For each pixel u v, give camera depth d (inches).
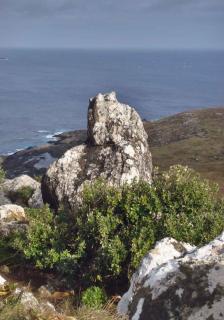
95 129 984.9
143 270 394.6
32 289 592.7
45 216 743.7
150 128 6181.1
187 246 444.1
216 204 728.3
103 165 932.6
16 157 4717.0
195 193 682.8
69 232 698.8
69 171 931.3
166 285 290.7
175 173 722.2
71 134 5935.0
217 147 4977.9
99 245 645.9
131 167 920.3
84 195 721.6
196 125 5964.6
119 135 982.4
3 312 324.2
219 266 288.0
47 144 5383.9
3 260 692.7
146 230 625.3
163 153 4901.6
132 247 597.9
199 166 4148.6
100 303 519.8
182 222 631.2
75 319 339.3
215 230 627.2
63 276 644.1
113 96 1029.2
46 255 657.6
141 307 290.8
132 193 676.7
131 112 1035.3
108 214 657.6
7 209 911.0
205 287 278.2
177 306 276.4
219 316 261.4
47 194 946.1
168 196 674.8
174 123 6215.6
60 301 545.6
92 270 617.3
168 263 309.3
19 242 701.9
